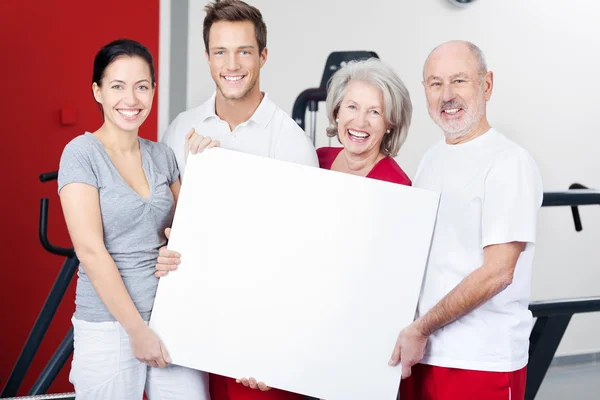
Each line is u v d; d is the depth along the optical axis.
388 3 4.16
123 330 1.89
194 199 2.01
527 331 1.98
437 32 4.28
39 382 2.51
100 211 1.86
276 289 1.99
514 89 4.45
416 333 1.90
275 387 1.99
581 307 2.52
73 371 1.92
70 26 3.67
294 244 1.99
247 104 2.19
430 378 1.99
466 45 1.97
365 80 2.05
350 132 2.09
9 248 3.64
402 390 2.14
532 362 2.57
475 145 1.96
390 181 2.09
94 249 1.82
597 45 4.61
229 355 1.99
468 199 1.92
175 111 3.95
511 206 1.84
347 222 1.97
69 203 1.82
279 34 3.98
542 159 4.56
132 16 3.81
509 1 4.39
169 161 2.09
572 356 4.58
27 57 3.60
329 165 2.30
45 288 3.72
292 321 1.98
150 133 3.96
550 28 4.49
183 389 2.01
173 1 3.89
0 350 3.67
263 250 1.99
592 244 4.64
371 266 1.96
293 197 1.99
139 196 1.90
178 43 3.89
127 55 1.88
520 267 1.96
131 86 1.88
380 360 1.96
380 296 1.96
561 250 4.59
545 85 4.52
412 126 4.29
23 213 3.65
